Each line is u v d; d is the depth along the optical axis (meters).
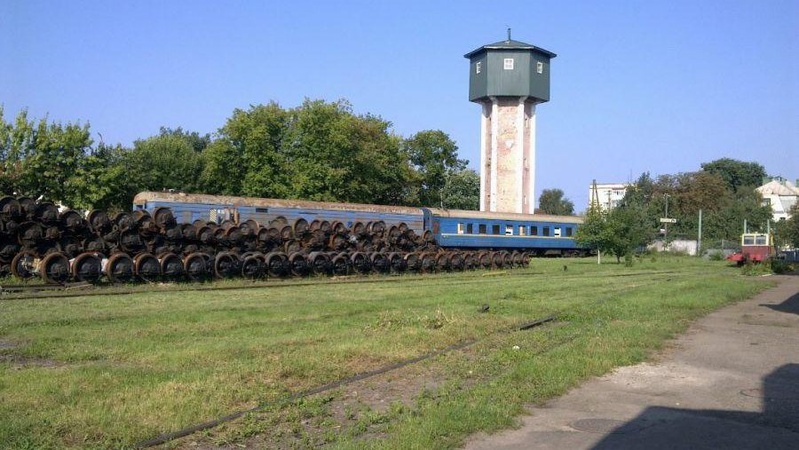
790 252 56.38
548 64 66.94
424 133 73.12
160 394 7.56
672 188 96.94
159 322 13.63
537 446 6.42
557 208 143.38
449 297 20.20
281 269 28.11
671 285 26.30
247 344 11.07
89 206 44.75
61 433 6.26
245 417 6.92
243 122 53.28
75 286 21.47
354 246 33.53
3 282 21.23
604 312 16.64
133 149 66.25
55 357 9.73
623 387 8.95
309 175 52.34
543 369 9.46
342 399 8.05
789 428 7.13
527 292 22.59
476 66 66.44
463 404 7.57
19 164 41.62
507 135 65.44
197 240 26.69
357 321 14.41
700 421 7.36
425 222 44.00
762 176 130.75
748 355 11.43
